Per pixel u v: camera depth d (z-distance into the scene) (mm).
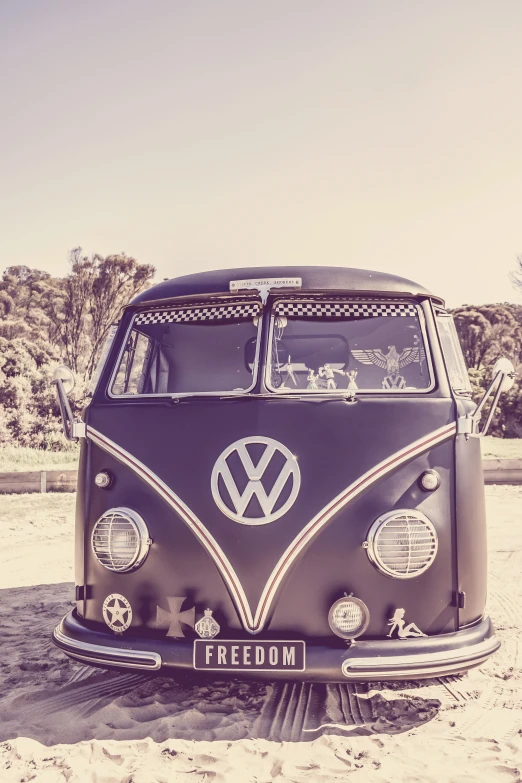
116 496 3961
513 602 6840
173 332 4391
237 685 4453
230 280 4332
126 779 3211
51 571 8508
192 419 3945
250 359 4199
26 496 14516
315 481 3717
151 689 4422
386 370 4141
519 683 4566
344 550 3664
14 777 3242
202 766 3338
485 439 26047
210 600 3709
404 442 3797
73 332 44531
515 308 47844
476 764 3363
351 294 4238
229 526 3709
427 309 4242
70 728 3809
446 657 3607
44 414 23812
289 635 3639
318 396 3924
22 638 5676
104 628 3922
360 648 3570
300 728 3793
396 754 3467
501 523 11266
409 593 3693
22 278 56156
